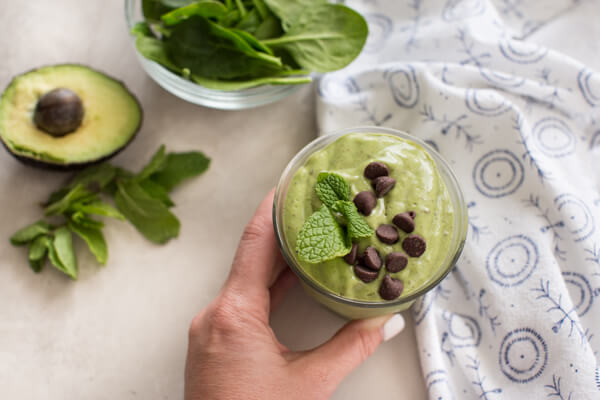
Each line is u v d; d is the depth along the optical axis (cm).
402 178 38
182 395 45
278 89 46
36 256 46
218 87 45
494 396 42
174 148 49
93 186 48
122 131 46
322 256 35
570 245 43
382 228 37
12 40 50
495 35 47
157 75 47
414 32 48
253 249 42
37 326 46
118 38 51
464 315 45
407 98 47
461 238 39
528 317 42
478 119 45
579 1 50
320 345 43
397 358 45
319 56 46
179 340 46
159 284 47
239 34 45
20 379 45
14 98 45
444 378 43
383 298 37
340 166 39
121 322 46
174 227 47
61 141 45
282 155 49
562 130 46
